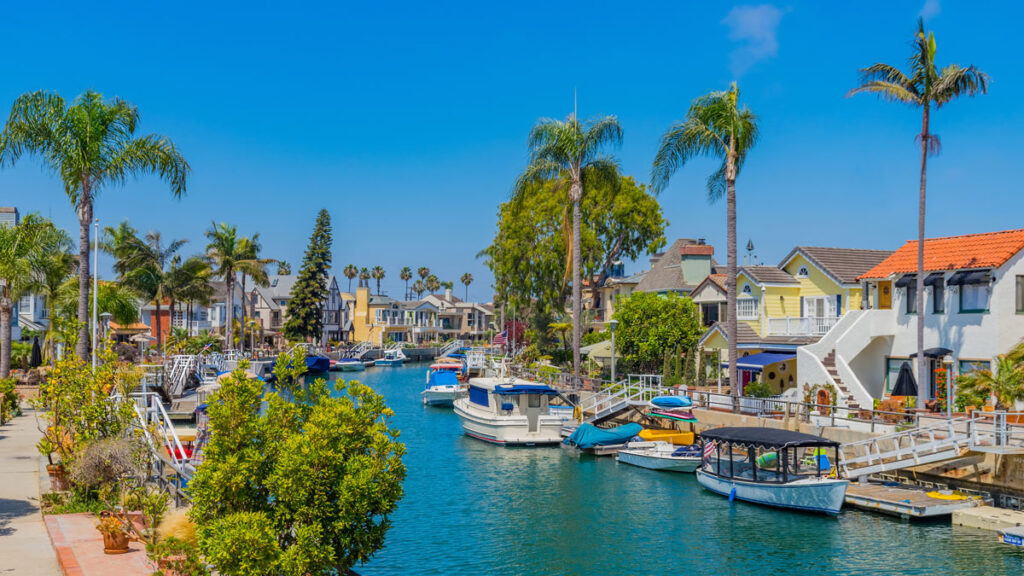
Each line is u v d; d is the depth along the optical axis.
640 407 42.25
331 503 12.79
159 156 34.75
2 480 21.45
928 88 34.06
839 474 29.73
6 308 44.81
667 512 28.17
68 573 13.75
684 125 42.19
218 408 13.09
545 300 75.69
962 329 37.03
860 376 41.94
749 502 29.45
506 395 44.62
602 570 21.98
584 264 74.75
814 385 38.59
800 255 51.16
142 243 80.31
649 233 77.69
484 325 193.75
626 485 32.66
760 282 50.44
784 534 25.22
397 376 99.25
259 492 12.93
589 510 28.47
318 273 116.81
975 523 25.41
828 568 21.88
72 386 20.80
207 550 12.17
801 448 32.41
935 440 28.64
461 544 24.28
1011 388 29.66
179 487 17.72
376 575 21.42
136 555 14.88
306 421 14.04
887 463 28.92
